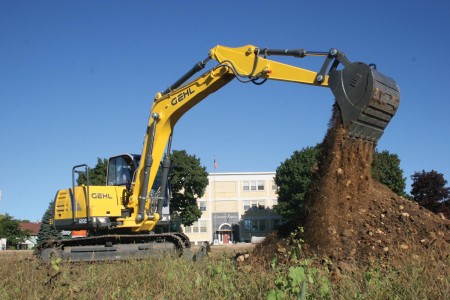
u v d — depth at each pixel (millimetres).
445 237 8859
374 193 9969
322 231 8789
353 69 9648
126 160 14859
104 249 14250
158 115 13984
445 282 5715
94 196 14219
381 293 5531
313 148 49500
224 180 71312
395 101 9695
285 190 49562
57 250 14367
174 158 51469
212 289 6219
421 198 39000
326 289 5441
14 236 67125
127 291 6414
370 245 8508
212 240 69562
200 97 13352
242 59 12031
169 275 6789
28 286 6887
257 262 8969
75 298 6254
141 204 13945
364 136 9719
